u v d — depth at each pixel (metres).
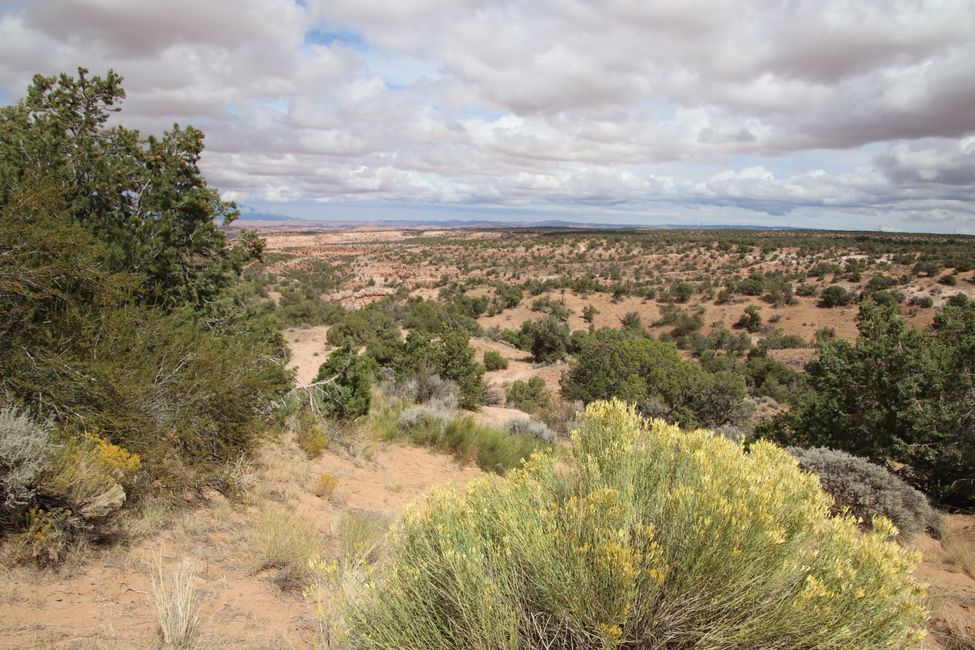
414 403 15.12
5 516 3.24
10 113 7.43
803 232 183.25
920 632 1.92
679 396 19.25
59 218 5.37
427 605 2.14
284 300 72.06
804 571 2.06
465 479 8.21
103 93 8.18
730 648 1.93
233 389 5.47
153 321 5.63
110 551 3.46
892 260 91.94
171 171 8.08
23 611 2.69
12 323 4.48
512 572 2.15
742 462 2.54
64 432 3.99
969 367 9.32
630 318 77.62
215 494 4.96
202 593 3.24
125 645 2.58
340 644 2.27
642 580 1.99
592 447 2.82
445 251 165.50
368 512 5.54
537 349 49.12
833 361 10.75
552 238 182.38
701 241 142.25
